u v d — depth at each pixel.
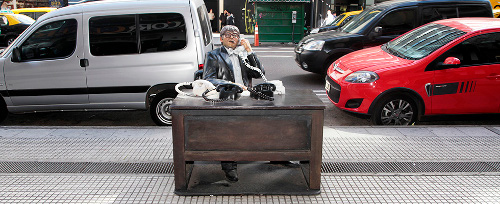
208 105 2.99
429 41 5.95
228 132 3.08
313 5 21.05
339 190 3.42
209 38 6.46
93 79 5.60
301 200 3.23
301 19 18.20
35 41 5.62
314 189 3.32
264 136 3.10
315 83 9.41
